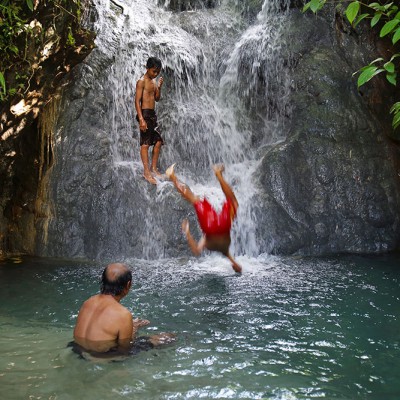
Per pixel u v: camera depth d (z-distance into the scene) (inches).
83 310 194.1
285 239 360.5
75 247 358.3
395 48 440.1
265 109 444.5
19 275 306.2
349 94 408.8
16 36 285.7
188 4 492.7
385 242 378.6
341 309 245.3
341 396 160.2
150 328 220.1
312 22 443.8
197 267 326.6
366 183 384.8
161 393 159.2
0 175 351.3
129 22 439.8
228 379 169.9
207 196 374.3
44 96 339.6
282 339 207.9
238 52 442.9
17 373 171.5
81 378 167.9
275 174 381.1
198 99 445.1
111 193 362.9
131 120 420.8
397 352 195.5
